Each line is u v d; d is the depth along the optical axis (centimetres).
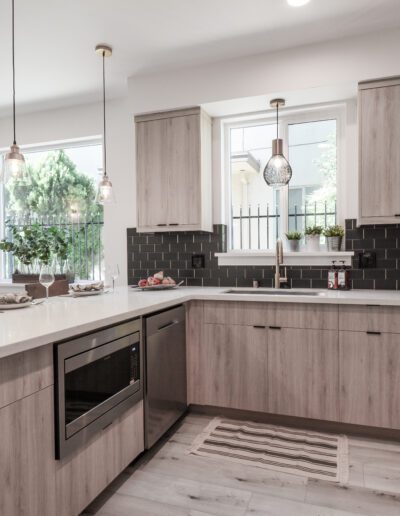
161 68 306
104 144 366
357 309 239
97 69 306
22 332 139
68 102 372
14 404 128
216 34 260
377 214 261
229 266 330
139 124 320
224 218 344
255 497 183
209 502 179
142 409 211
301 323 251
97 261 389
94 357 168
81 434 158
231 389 268
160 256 351
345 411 243
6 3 220
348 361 242
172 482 195
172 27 250
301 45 276
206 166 320
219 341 270
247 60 289
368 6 231
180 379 260
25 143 399
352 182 299
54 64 296
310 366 250
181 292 284
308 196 326
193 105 304
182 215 308
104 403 175
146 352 214
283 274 314
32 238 376
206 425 261
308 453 222
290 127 329
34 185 414
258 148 341
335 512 172
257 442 236
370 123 263
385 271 289
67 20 240
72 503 155
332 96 292
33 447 136
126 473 204
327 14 239
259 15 239
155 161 315
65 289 275
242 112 322
